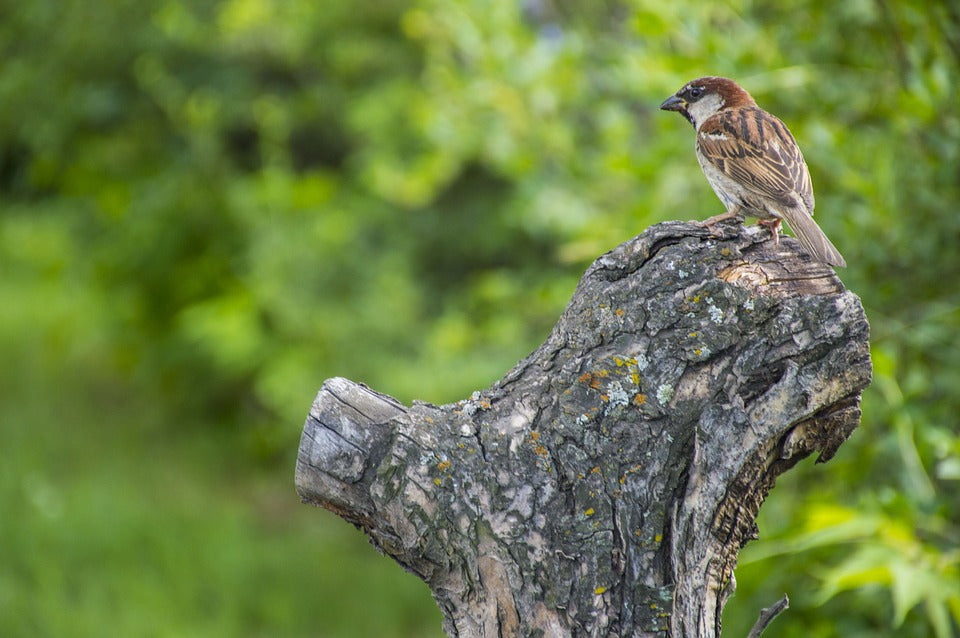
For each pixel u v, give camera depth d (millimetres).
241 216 14844
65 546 12805
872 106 7621
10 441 16047
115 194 15875
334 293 14539
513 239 14609
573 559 3910
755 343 3889
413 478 3908
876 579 5730
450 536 3932
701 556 3947
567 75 9531
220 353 14492
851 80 7773
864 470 7082
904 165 7523
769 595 7270
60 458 15750
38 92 15773
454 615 4031
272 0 14500
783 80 7402
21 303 22516
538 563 3910
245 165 16406
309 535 14188
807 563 7117
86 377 19219
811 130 7320
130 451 16203
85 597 11742
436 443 3939
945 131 7141
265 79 15711
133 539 13203
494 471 3934
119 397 18328
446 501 3918
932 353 7445
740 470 3887
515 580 3922
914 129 7309
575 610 3910
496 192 14766
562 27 10250
